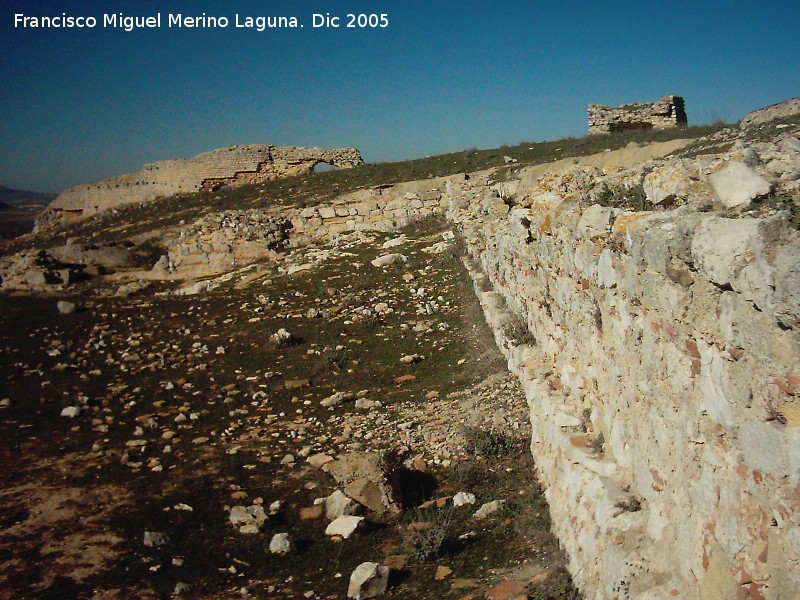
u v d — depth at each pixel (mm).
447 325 16219
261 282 23078
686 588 4289
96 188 49812
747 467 3641
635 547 4922
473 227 19906
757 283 3414
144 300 22203
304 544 8359
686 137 27500
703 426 4168
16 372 15102
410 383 13555
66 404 13195
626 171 8469
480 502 8781
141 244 33188
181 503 9297
